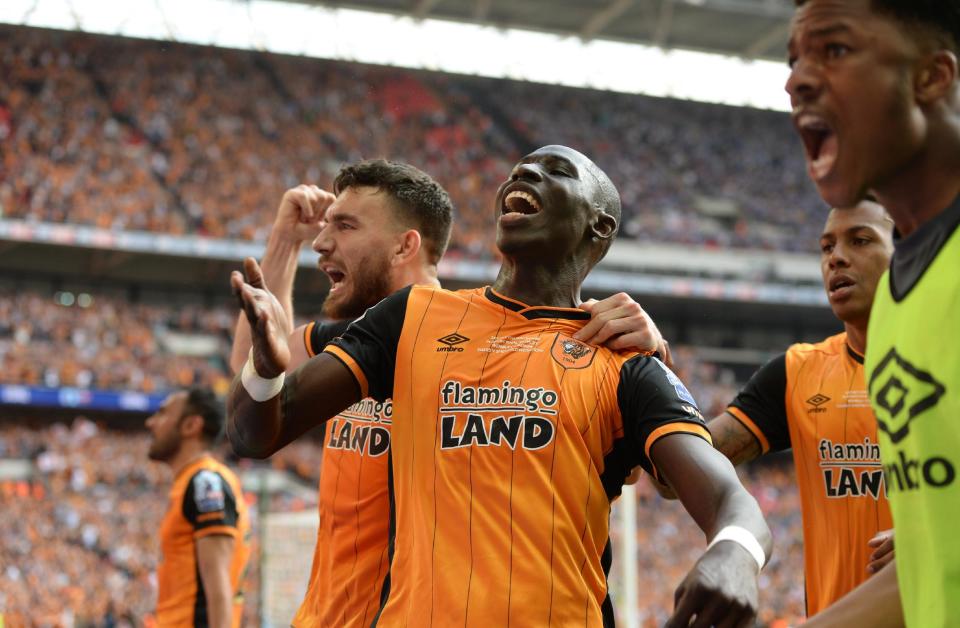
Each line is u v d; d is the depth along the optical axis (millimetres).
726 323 32812
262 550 9125
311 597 3146
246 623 16141
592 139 34031
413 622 2225
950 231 1482
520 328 2410
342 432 3061
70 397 23578
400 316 2486
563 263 2521
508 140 33188
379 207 3361
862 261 3223
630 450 2348
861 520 3238
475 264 27688
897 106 1455
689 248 30844
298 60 32438
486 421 2307
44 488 21859
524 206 2535
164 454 5465
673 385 2307
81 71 29156
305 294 29156
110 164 26984
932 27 1459
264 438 2264
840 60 1468
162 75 30141
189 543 5211
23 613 18672
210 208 27078
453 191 30250
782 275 31297
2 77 27844
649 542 22906
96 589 19766
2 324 24453
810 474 3367
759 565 1817
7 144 26156
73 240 24969
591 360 2355
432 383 2369
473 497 2258
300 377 2350
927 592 1486
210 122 29453
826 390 3354
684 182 33406
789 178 34562
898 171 1506
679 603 1735
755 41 34219
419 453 2342
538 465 2260
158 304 28469
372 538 2926
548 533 2219
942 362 1449
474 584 2193
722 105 36188
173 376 24875
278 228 3783
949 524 1447
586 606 2232
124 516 21672
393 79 33312
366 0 31141
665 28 32750
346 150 30500
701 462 2107
